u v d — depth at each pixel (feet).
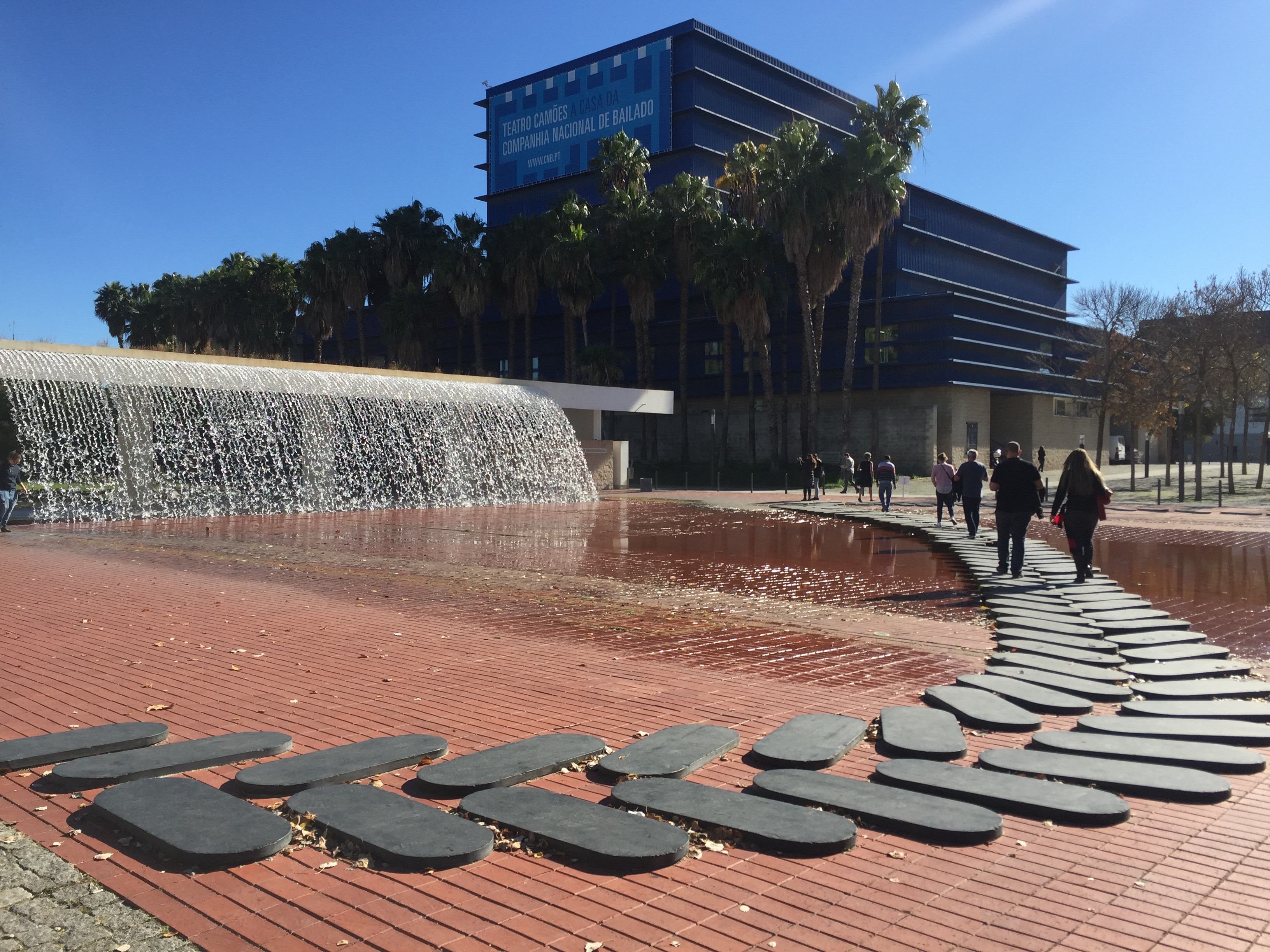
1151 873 10.82
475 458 102.78
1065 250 238.48
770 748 14.94
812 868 10.93
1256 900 10.14
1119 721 16.56
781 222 131.85
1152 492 119.14
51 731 16.22
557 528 66.95
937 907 9.95
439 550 51.11
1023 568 41.32
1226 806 12.96
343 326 185.98
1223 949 9.09
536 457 108.47
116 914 9.77
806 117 218.38
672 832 11.59
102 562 43.01
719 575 40.81
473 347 223.71
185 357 81.51
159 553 47.65
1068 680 19.85
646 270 154.40
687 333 165.07
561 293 159.74
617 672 21.26
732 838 11.73
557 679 20.48
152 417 81.61
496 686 19.84
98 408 80.18
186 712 17.51
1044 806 12.44
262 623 27.14
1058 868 10.93
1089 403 180.24
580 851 11.12
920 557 48.52
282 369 88.02
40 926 9.49
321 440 92.89
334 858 11.18
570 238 155.94
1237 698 18.88
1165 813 12.70
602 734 16.39
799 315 177.37
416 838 11.35
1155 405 125.80
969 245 201.46
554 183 223.30
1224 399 112.88
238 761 14.58
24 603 30.50
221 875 10.69
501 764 14.12
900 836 11.88
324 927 9.52
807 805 12.78
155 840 11.32
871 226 128.57
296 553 48.06
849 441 158.10
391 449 99.76
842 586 37.19
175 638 24.67
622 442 131.34
